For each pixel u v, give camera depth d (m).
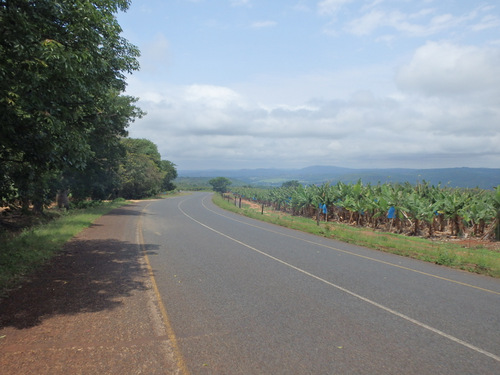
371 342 4.30
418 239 17.16
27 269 7.48
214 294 6.16
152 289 6.38
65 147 7.36
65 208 28.31
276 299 5.97
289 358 3.81
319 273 8.11
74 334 4.30
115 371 3.42
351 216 25.45
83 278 7.03
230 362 3.68
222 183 146.38
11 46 5.36
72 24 6.19
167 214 26.41
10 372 3.35
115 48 10.20
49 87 6.04
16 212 20.19
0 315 4.88
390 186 24.14
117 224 17.69
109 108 11.55
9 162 8.98
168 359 3.71
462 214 17.91
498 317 5.37
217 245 11.91
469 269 9.34
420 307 5.76
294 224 20.88
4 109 5.36
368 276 7.99
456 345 4.29
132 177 52.22
